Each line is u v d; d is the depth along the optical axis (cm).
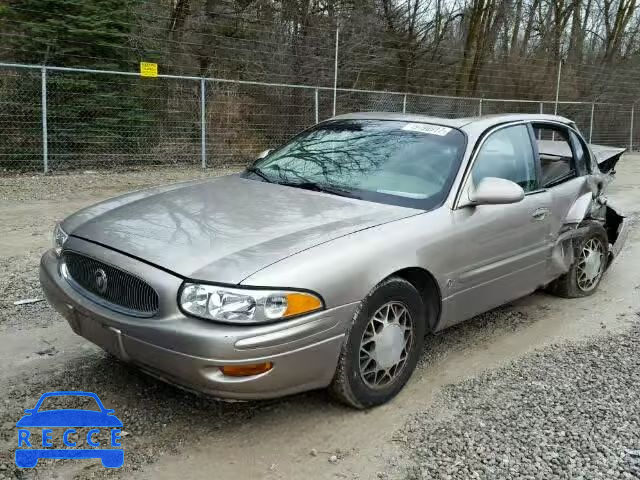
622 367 408
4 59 1257
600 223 551
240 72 1593
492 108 2064
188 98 1388
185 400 346
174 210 359
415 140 429
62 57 1267
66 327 441
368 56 1781
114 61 1320
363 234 330
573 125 543
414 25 1992
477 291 402
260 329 280
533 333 469
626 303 544
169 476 282
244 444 309
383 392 346
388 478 285
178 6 1520
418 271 357
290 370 293
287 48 1644
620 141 2444
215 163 1405
